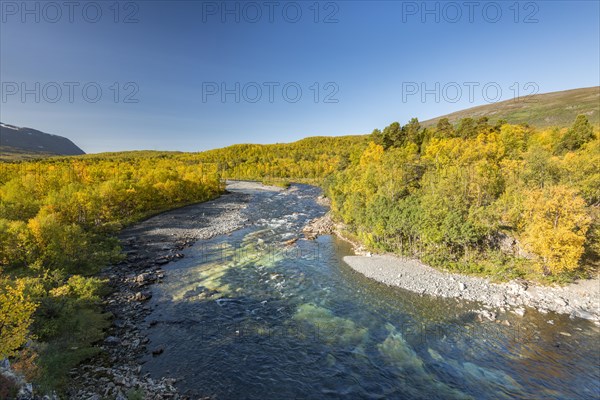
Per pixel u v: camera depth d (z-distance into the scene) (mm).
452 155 72188
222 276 38562
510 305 30438
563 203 34031
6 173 100250
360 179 70312
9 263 36531
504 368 21766
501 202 44219
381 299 32375
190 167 182750
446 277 37156
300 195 123062
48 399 15531
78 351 21812
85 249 41406
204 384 19938
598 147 63312
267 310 30094
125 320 27547
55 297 26344
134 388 18578
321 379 20828
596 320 27234
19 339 17328
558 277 33625
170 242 53344
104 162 182625
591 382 20266
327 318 28672
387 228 45938
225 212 84188
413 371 21594
